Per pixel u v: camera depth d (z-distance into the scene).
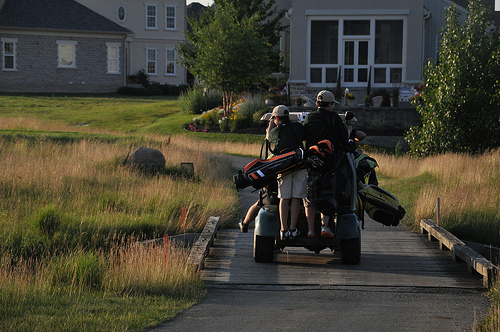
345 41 57.59
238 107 57.34
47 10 83.75
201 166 30.97
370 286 12.80
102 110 67.56
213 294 12.15
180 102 67.56
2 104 67.50
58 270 12.77
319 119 13.66
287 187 13.59
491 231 18.59
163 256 13.23
